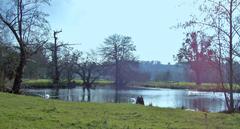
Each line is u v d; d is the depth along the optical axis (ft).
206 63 107.14
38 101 83.97
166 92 289.53
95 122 58.34
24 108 69.46
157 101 198.39
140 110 78.23
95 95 236.63
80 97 212.43
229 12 100.53
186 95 246.06
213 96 179.42
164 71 419.74
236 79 103.86
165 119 67.46
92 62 336.08
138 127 55.83
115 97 221.46
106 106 82.64
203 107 146.92
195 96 229.25
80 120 59.41
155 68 432.25
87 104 85.15
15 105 73.05
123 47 352.08
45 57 225.35
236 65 103.55
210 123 65.41
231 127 61.82
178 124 62.23
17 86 150.10
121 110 76.54
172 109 84.48
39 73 242.58
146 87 371.35
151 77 416.05
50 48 181.47
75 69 320.29
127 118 65.92
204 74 123.54
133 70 359.25
